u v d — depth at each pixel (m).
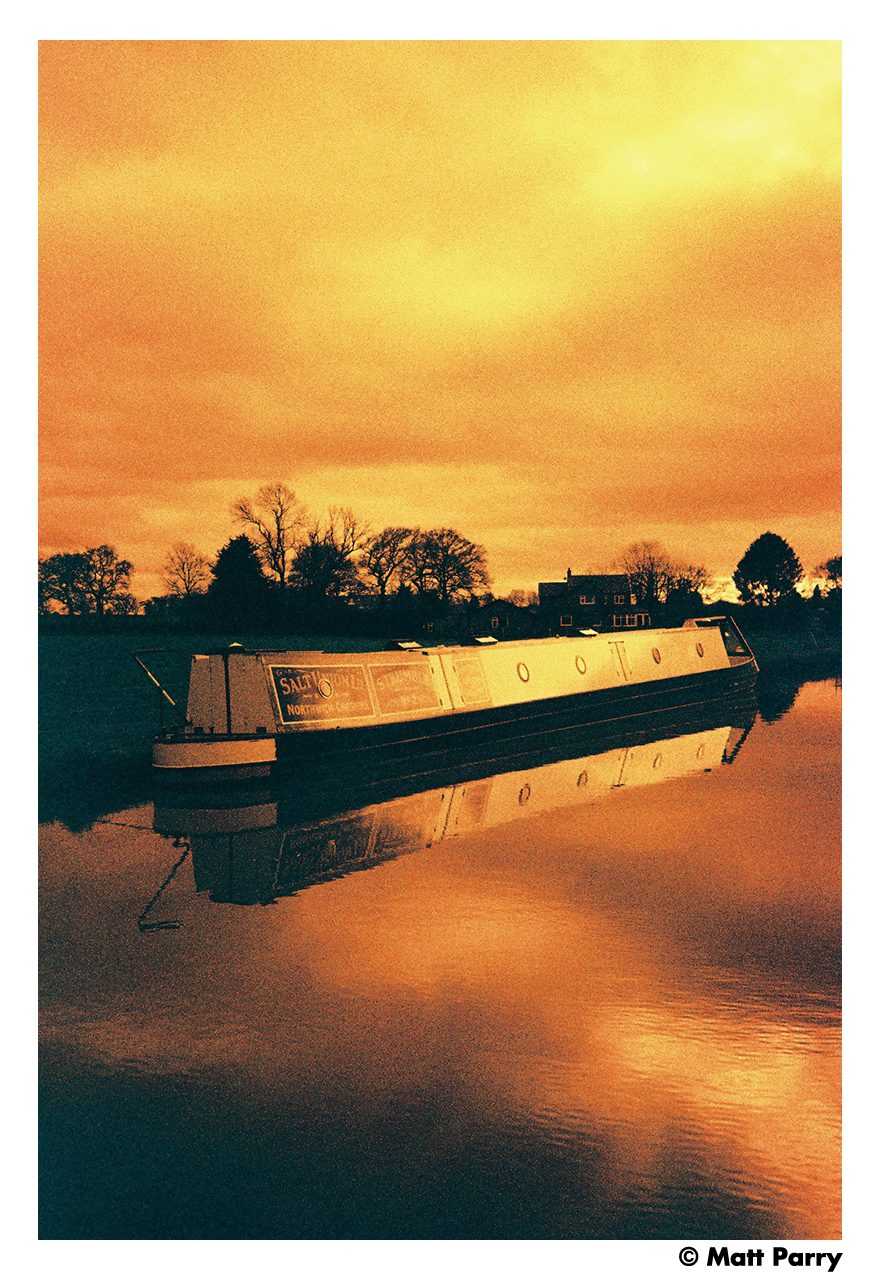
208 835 22.27
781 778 28.84
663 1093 11.19
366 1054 12.05
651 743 36.09
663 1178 9.69
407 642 35.22
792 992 13.69
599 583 95.06
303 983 14.12
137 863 20.05
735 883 18.53
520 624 89.25
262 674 28.44
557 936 15.88
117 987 13.98
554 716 39.69
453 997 13.63
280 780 27.86
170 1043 12.36
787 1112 10.77
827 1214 9.09
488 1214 9.19
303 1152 10.10
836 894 17.83
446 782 28.64
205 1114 10.80
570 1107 10.89
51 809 24.75
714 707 47.22
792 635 102.12
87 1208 9.16
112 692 46.09
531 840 21.77
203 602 78.31
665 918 16.70
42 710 40.94
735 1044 12.24
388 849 21.12
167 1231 8.98
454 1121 10.64
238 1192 9.49
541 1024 12.80
